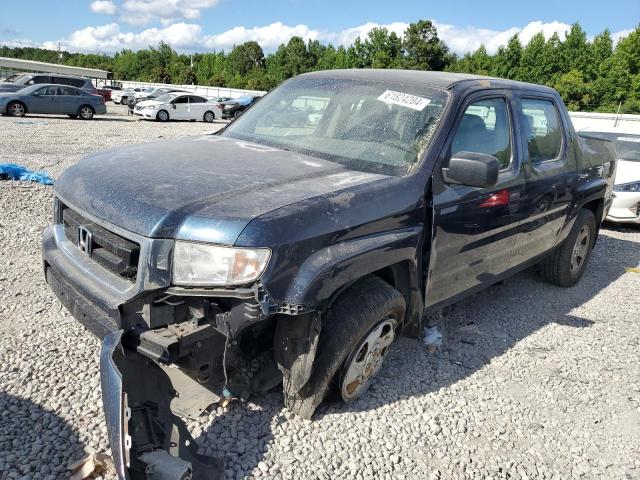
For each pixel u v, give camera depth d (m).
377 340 3.13
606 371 4.03
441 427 3.16
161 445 2.33
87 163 3.23
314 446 2.85
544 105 4.75
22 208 6.71
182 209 2.50
